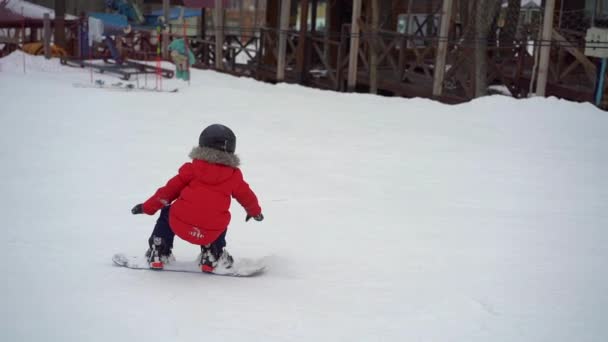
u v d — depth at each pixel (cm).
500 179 870
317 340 363
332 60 2383
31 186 742
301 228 609
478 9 1655
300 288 448
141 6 2964
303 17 2050
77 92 1574
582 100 1648
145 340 355
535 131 1266
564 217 682
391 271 490
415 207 707
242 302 416
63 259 491
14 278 445
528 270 500
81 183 764
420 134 1209
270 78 2239
